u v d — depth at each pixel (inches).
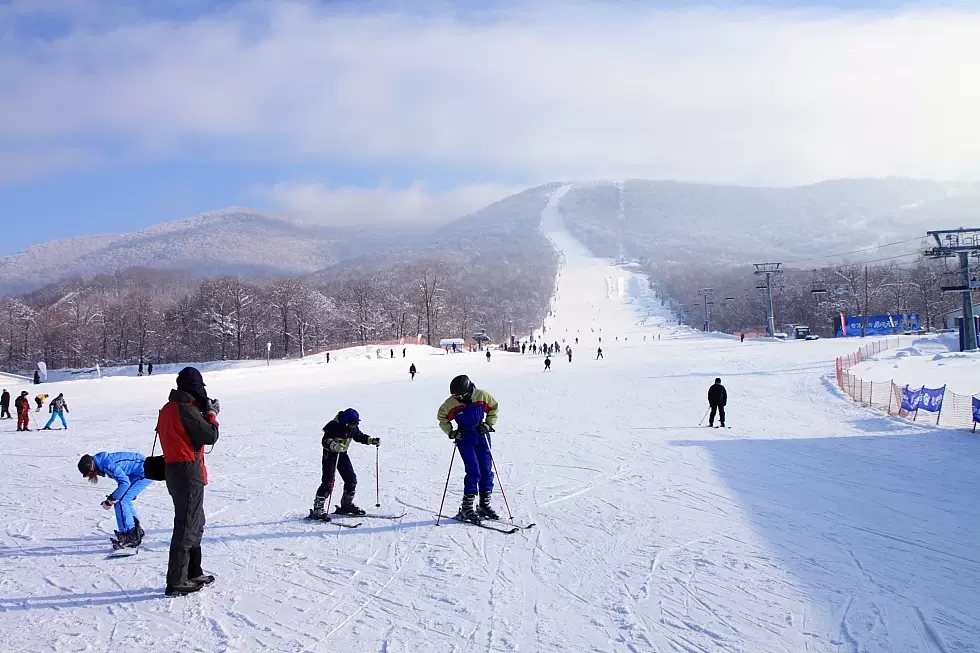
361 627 213.9
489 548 297.6
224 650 198.1
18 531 337.7
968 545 300.7
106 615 225.6
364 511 362.9
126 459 303.7
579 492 413.1
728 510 366.3
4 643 204.1
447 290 5000.0
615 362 2178.9
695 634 207.2
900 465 497.0
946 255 1727.4
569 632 209.0
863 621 217.0
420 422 822.5
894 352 1782.7
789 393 1077.8
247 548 299.4
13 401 1406.3
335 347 3779.5
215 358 3720.5
